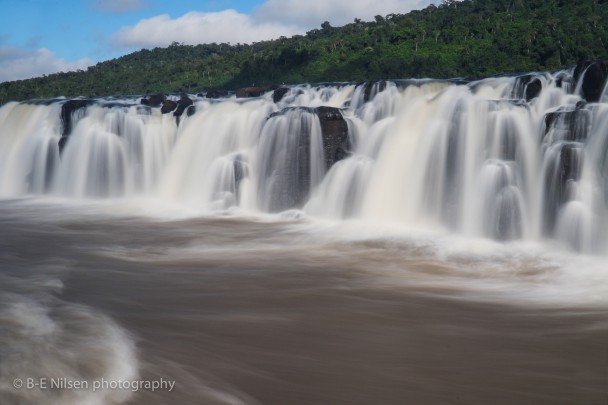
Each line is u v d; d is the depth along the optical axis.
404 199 19.53
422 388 8.07
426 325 10.42
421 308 11.33
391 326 10.32
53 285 12.19
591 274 13.71
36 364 7.70
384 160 20.44
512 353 9.24
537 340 9.78
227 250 16.30
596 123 16.00
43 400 6.82
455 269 14.27
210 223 20.52
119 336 9.25
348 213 20.59
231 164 23.27
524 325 10.47
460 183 18.36
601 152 15.62
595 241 15.31
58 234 18.77
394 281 13.19
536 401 7.79
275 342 9.45
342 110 23.69
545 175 16.64
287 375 8.30
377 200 20.06
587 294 12.27
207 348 9.09
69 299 11.18
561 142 16.58
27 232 19.12
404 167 19.80
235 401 7.50
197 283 12.80
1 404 6.56
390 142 20.66
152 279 13.09
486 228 17.38
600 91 18.81
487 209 17.42
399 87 24.52
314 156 21.78
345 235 17.89
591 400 7.83
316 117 21.78
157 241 17.58
